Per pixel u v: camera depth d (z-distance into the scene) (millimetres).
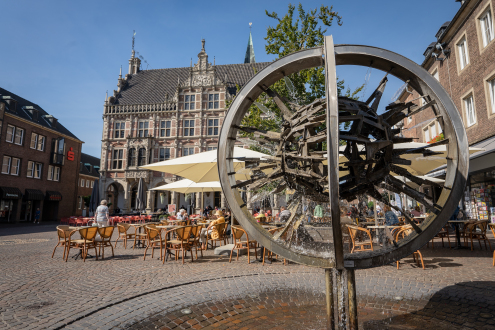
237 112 3152
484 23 13367
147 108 36969
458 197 2674
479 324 3070
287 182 3203
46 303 3908
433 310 3498
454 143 2750
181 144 35750
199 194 33312
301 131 2941
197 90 36562
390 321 3168
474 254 7426
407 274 5355
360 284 4703
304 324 3111
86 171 43969
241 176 8852
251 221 3070
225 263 6820
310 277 5309
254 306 3721
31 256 7980
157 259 7484
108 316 3416
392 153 2943
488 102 12977
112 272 5855
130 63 42656
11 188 27359
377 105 2867
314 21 13891
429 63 18422
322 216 9797
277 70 2955
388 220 7520
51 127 33594
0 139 26562
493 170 12477
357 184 2885
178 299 4020
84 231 7188
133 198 38500
